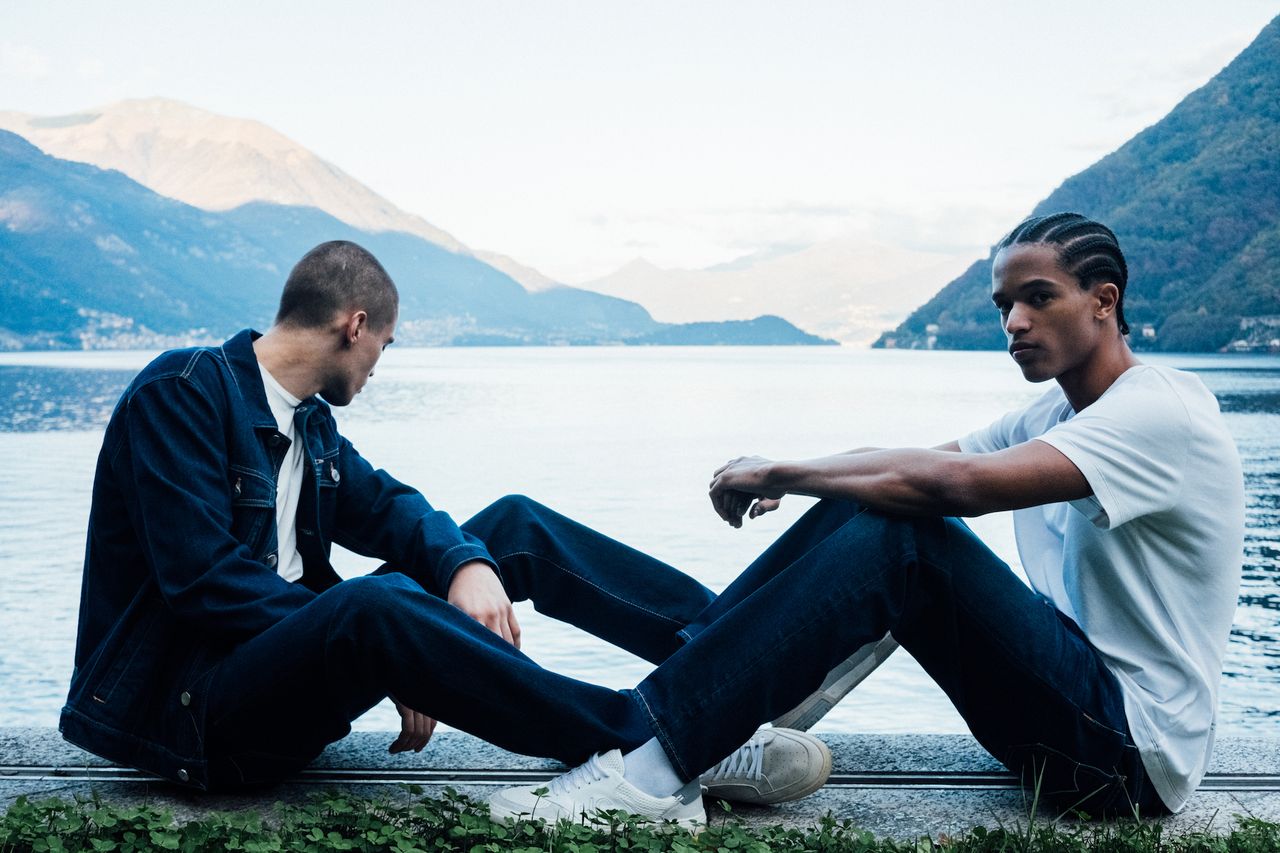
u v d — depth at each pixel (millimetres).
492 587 2154
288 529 2234
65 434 32906
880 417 41125
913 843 1888
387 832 1787
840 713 6953
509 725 1919
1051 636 1942
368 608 1850
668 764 1921
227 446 2092
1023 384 73375
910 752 2432
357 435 33031
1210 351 139875
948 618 1942
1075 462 1873
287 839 1782
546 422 38844
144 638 2031
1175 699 2006
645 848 1771
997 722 2016
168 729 2002
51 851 1666
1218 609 2020
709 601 2328
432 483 20859
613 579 2328
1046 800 2121
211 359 2117
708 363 141875
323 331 2180
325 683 1920
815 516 2186
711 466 24219
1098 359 2039
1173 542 1979
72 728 2027
